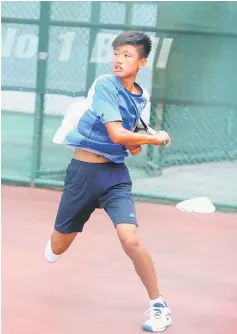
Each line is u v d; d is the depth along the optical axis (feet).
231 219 53.62
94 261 38.73
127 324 28.71
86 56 60.44
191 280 36.01
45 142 62.69
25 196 58.23
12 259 38.34
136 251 27.27
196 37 59.62
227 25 59.16
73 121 27.96
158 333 27.73
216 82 60.29
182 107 60.80
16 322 28.22
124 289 33.68
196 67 60.08
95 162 27.89
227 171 61.31
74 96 61.00
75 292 32.89
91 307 30.78
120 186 27.96
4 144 63.77
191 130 61.21
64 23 60.44
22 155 63.57
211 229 49.57
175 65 60.18
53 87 61.36
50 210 53.16
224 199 58.03
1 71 62.69
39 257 39.06
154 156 61.41
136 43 26.94
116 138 26.30
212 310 31.17
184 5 59.21
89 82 60.54
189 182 60.59
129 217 27.43
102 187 27.84
